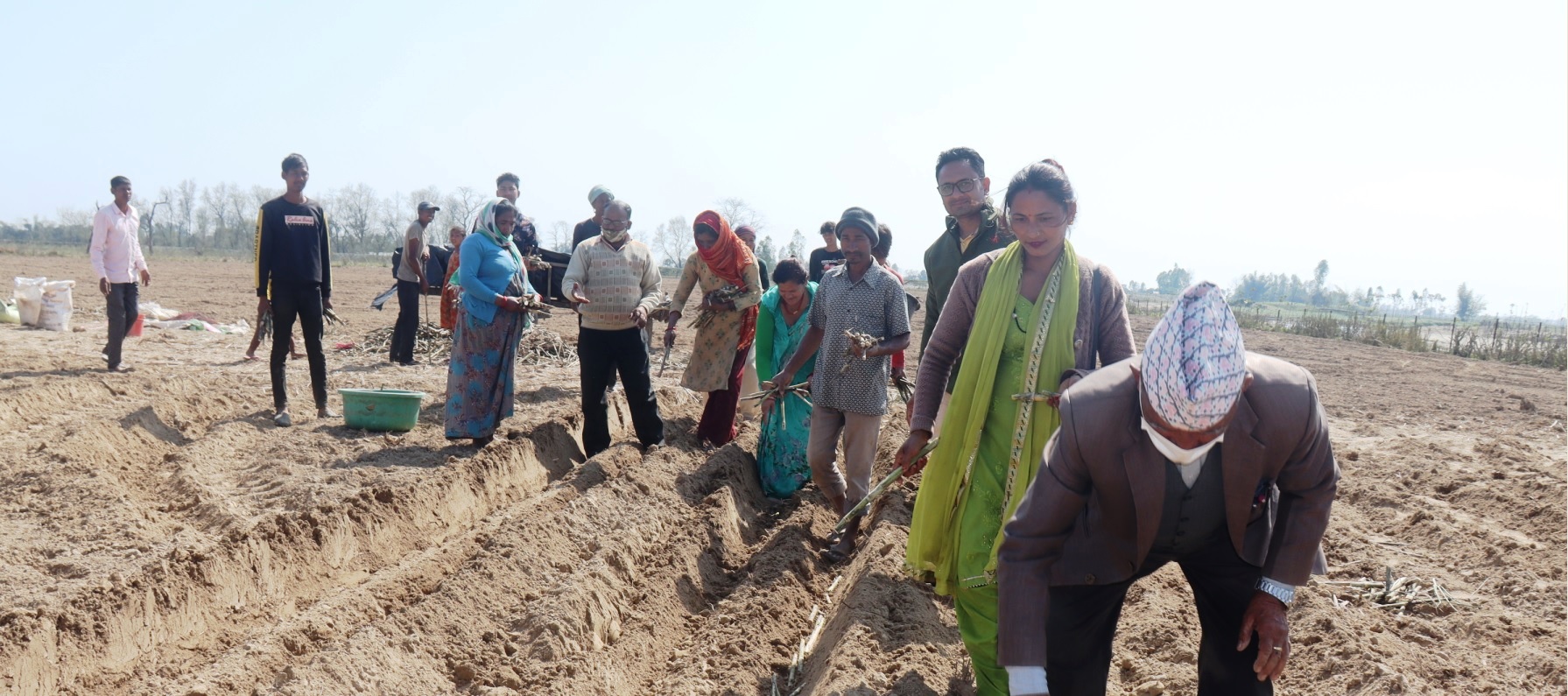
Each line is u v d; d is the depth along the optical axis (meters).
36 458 7.37
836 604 5.86
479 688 4.74
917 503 4.23
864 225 6.40
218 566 5.59
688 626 5.93
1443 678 5.03
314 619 5.25
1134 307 45.06
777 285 7.93
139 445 8.30
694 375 8.78
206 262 55.00
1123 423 2.93
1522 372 23.22
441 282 14.73
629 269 8.52
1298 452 3.01
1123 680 4.92
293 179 9.22
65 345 13.89
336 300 27.20
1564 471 9.79
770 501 8.45
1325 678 4.79
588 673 5.00
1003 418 4.02
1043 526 3.11
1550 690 4.99
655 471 7.73
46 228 96.38
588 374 8.70
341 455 8.35
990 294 4.00
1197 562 3.37
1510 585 6.49
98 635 4.91
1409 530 7.84
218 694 4.52
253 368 12.70
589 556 6.32
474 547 6.48
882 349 6.41
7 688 4.41
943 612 5.41
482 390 8.55
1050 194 3.86
